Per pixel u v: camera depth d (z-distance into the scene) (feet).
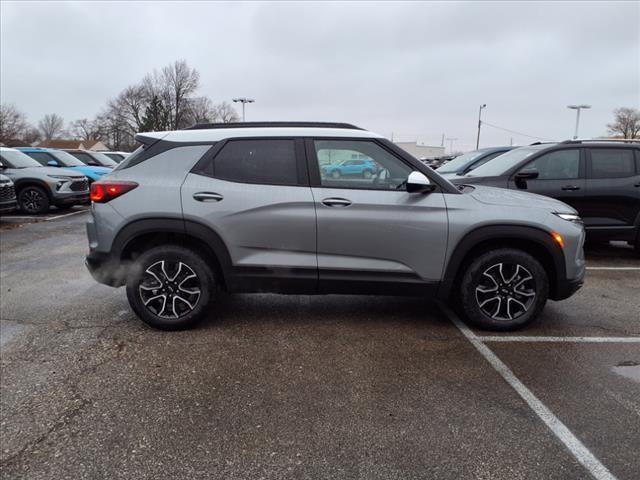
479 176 21.91
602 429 8.28
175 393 9.43
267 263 12.12
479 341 12.12
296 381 9.96
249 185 12.05
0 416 8.60
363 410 8.87
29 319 13.58
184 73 249.75
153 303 12.57
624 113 181.88
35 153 46.68
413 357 11.16
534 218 12.00
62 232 29.63
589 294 16.29
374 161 12.16
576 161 21.36
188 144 12.34
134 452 7.62
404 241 12.00
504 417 8.65
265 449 7.72
